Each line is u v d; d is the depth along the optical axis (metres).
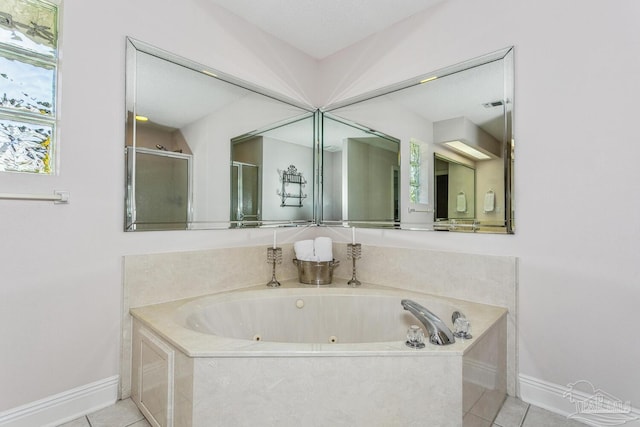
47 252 1.43
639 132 1.37
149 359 1.45
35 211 1.40
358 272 2.43
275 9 2.13
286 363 1.14
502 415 1.53
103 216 1.59
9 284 1.34
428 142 2.06
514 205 1.70
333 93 2.66
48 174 1.44
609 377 1.43
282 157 2.49
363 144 2.45
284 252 2.46
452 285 1.93
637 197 1.37
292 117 2.57
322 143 2.72
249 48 2.26
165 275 1.79
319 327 2.10
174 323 1.46
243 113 2.24
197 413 1.13
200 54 1.99
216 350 1.15
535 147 1.64
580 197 1.51
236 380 1.13
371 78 2.39
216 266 2.02
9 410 1.33
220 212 2.09
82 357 1.51
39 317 1.41
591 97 1.49
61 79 1.47
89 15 1.56
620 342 1.41
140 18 1.73
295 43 2.53
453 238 1.94
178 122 1.89
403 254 2.17
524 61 1.68
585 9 1.51
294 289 2.13
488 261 1.78
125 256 1.65
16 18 1.41
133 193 1.69
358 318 2.08
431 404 1.15
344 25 2.29
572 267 1.53
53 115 1.47
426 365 1.16
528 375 1.64
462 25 1.92
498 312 1.64
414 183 2.14
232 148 2.17
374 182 2.38
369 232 2.39
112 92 1.63
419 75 2.11
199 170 1.99
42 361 1.41
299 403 1.13
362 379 1.14
